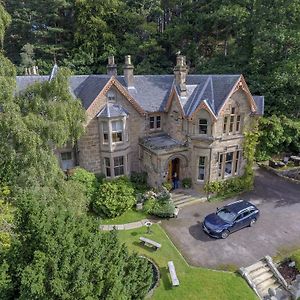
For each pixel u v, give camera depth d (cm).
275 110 3828
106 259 1093
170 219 2459
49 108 1491
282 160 3756
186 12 5288
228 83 2627
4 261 980
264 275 1858
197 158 2759
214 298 1636
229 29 4666
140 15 5503
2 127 1327
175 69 2786
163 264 1895
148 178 2939
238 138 2812
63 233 998
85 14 5500
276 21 3731
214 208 2631
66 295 885
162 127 3105
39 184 1475
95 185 2622
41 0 5706
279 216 2489
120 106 2728
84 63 5503
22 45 5816
